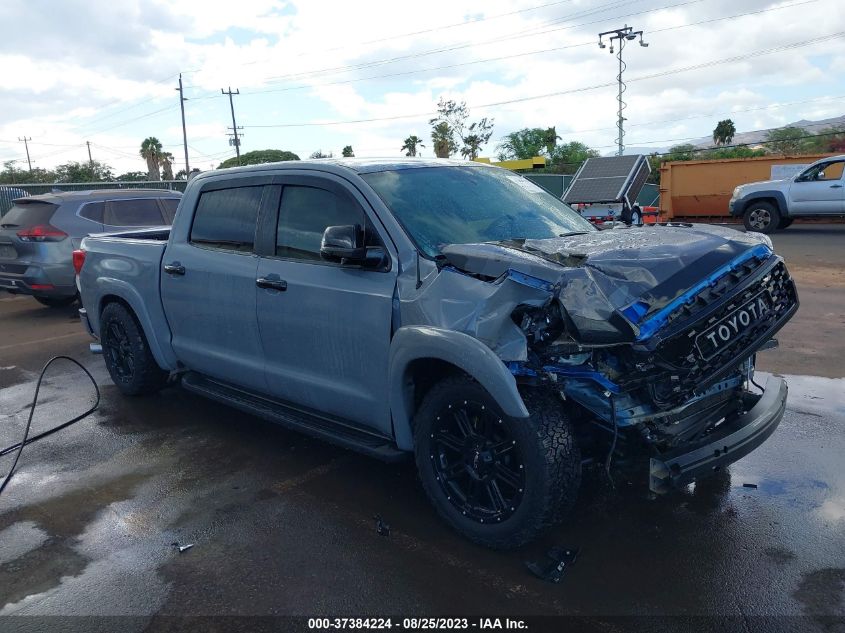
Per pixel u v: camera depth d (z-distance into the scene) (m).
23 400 6.21
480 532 3.35
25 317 10.41
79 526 3.85
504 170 4.79
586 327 2.88
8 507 4.11
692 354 2.99
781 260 3.47
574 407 3.28
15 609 3.11
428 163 4.33
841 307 8.70
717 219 23.64
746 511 3.73
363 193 3.85
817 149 47.00
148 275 5.29
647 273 3.03
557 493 3.07
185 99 54.59
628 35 44.97
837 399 5.42
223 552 3.51
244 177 4.64
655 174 36.97
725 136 61.69
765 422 3.33
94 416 5.65
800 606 2.93
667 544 3.44
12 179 62.47
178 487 4.29
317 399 4.15
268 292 4.25
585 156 55.34
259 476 4.41
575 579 3.17
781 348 6.92
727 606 2.94
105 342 5.97
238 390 4.93
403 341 3.40
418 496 4.06
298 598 3.11
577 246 3.32
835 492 3.91
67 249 9.79
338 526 3.73
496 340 3.09
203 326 4.88
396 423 3.64
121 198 10.49
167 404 5.89
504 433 3.24
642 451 3.21
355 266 3.66
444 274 3.38
